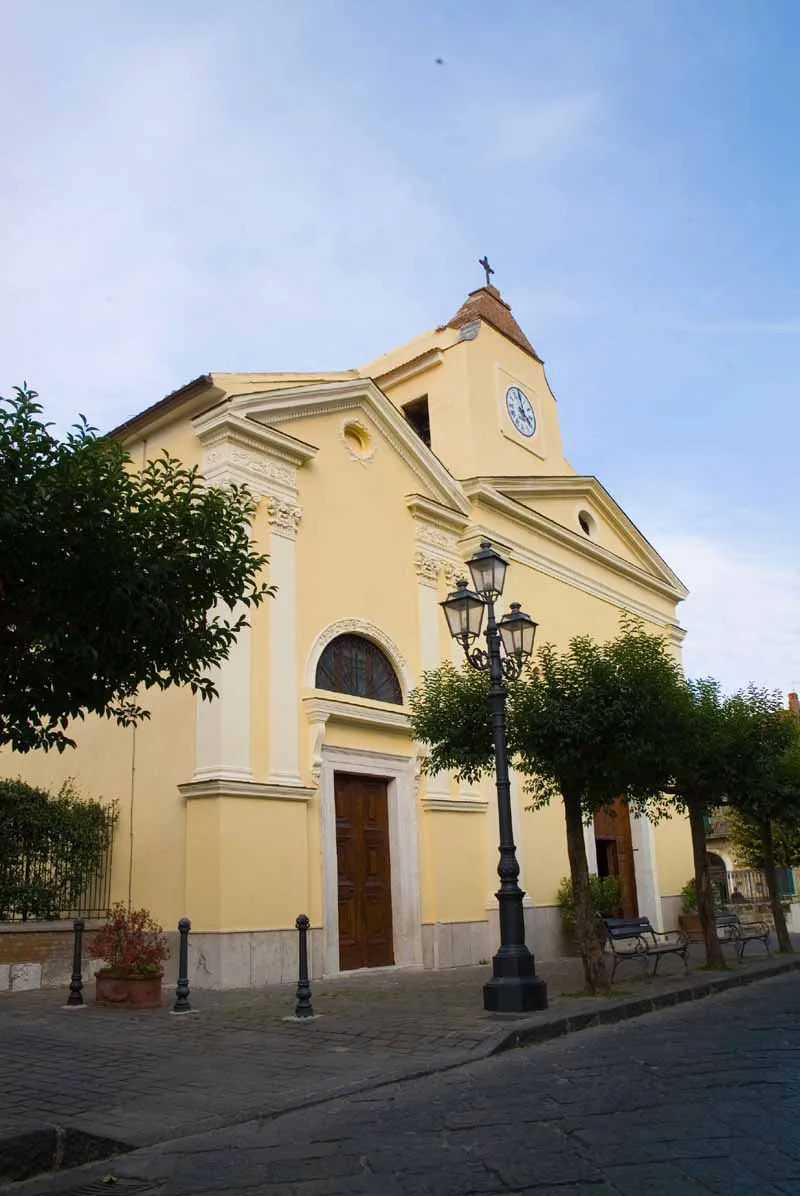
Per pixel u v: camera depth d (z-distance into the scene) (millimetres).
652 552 26141
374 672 16562
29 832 13281
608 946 20016
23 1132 5496
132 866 13914
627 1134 5398
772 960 16719
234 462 14547
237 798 13266
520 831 18734
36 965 12445
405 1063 7652
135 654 6152
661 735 12062
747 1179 4547
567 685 11984
